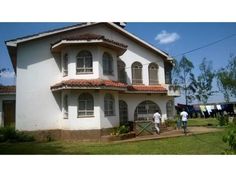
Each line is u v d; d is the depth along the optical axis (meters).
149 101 22.78
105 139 16.48
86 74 17.33
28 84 18.05
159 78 23.27
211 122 33.62
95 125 16.92
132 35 21.92
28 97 17.98
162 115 23.09
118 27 21.05
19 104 17.78
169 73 24.92
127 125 19.45
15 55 19.92
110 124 17.78
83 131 16.86
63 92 17.94
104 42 17.00
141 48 22.81
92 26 20.16
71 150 13.68
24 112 17.81
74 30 19.36
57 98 18.59
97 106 17.05
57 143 16.28
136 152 12.86
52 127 18.28
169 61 23.95
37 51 18.42
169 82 24.67
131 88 20.92
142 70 22.61
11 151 13.54
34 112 18.02
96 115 16.97
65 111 17.83
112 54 18.70
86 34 18.80
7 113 23.06
